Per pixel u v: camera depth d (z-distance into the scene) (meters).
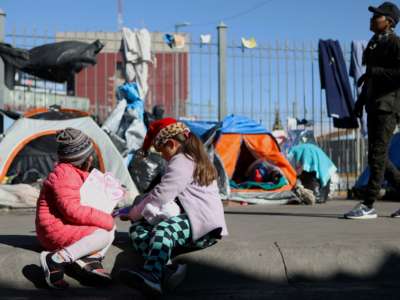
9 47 9.52
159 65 15.35
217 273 3.79
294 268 3.85
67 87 11.87
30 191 7.11
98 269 3.49
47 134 7.95
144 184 7.74
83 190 3.52
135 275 3.24
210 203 3.67
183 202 3.64
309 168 8.55
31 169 8.02
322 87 10.39
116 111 9.01
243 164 9.02
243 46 10.93
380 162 5.39
